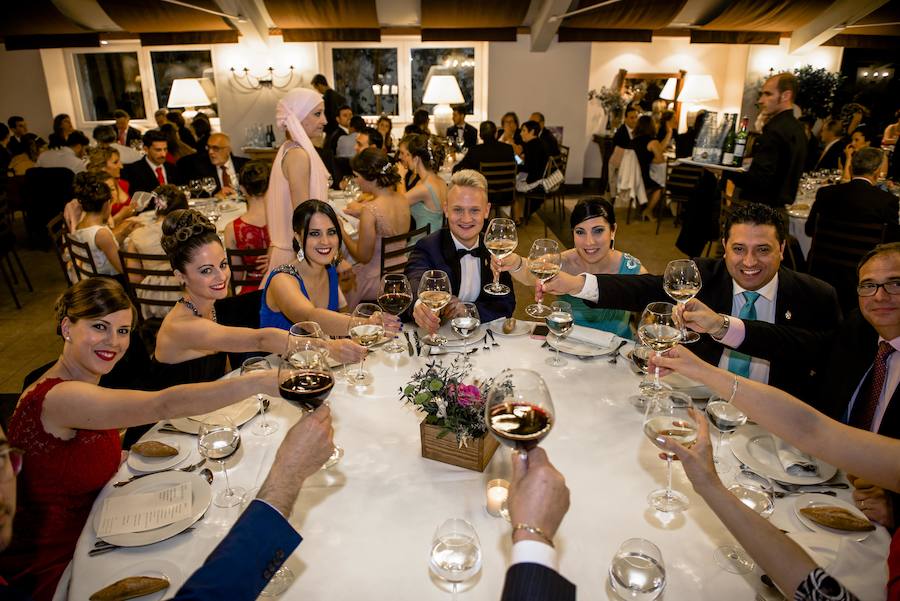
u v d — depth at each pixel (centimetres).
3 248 467
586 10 700
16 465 97
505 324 208
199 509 123
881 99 972
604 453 141
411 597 102
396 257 353
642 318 159
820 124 930
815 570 95
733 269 190
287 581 105
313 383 127
